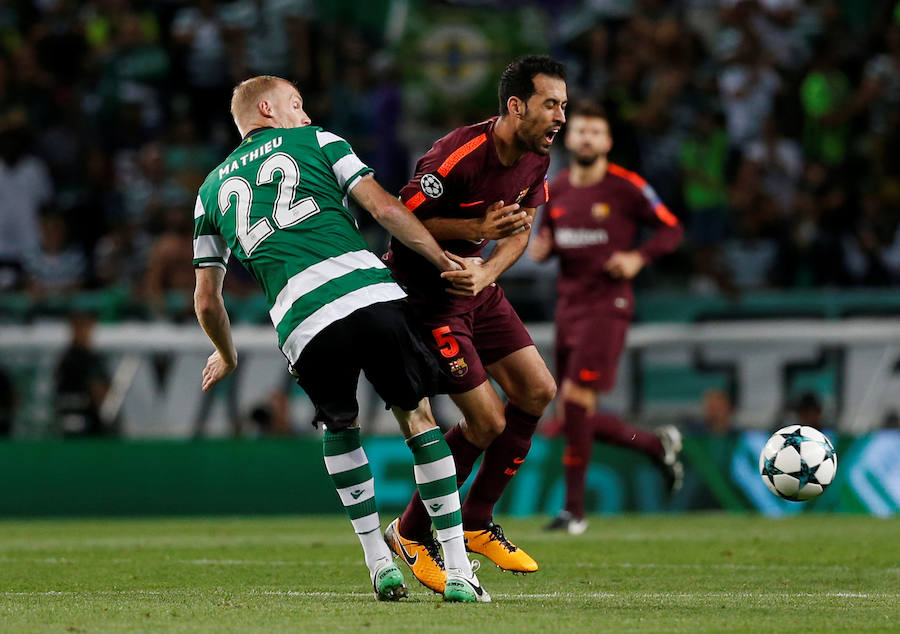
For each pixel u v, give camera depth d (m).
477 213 17.78
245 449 39.81
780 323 41.53
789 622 14.10
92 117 54.31
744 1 55.53
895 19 56.78
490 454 18.80
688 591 18.03
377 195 15.73
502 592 17.88
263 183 15.80
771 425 40.84
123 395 40.94
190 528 34.06
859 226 49.19
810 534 29.56
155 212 50.31
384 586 16.05
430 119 52.31
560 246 30.64
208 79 54.78
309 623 13.72
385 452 38.53
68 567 22.38
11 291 49.56
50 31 56.78
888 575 20.58
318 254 15.43
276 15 57.09
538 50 52.47
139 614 14.80
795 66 55.91
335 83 54.59
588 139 30.16
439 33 52.25
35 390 41.06
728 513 38.47
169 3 59.69
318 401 15.88
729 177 51.59
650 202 30.55
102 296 42.09
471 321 18.53
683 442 38.97
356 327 15.19
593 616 14.49
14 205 50.69
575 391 30.44
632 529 31.42
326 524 35.44
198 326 41.66
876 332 40.78
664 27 53.75
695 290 46.62
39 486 39.34
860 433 38.56
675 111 51.09
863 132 52.88
